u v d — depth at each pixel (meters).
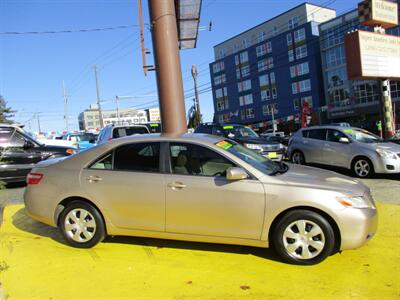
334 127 11.93
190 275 4.30
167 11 8.09
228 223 4.61
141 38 8.48
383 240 5.24
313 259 4.42
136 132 14.67
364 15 16.06
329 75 66.19
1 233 5.91
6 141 10.20
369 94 60.69
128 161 5.06
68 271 4.46
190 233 4.76
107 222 5.03
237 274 4.30
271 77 77.44
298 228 4.45
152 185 4.83
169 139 5.02
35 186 5.39
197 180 4.71
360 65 15.34
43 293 3.94
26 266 4.61
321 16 75.56
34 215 5.39
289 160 13.45
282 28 77.94
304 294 3.81
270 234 4.61
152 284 4.11
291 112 73.94
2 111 48.53
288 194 4.43
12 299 3.82
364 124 60.31
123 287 4.05
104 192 5.00
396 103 57.03
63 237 5.28
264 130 79.69
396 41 16.39
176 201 4.74
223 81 89.44
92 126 88.06
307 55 69.88
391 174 11.10
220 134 13.86
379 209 6.82
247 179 4.59
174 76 8.10
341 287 3.94
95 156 5.20
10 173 10.12
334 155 11.48
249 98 83.06
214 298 3.78
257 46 79.75
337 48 64.31
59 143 16.14
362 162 10.77
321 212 4.42
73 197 5.19
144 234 4.95
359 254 4.77
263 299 3.74
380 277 4.14
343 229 4.34
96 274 4.37
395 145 10.81
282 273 4.29
